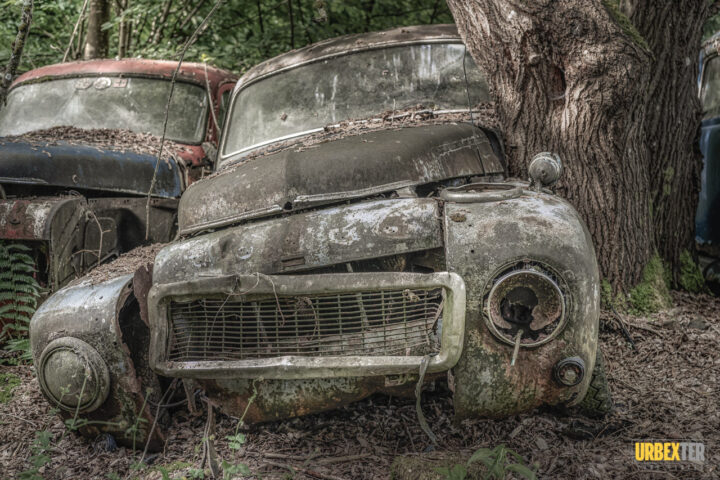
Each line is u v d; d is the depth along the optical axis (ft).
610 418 10.37
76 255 14.48
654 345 13.37
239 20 29.19
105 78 19.02
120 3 28.71
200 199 11.25
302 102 14.46
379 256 9.44
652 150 17.49
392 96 13.98
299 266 9.55
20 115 18.80
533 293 9.04
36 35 29.30
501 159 12.80
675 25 17.12
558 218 9.43
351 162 10.46
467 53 14.24
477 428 10.20
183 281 9.71
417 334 9.27
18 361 14.15
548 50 12.95
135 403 10.07
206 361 9.56
